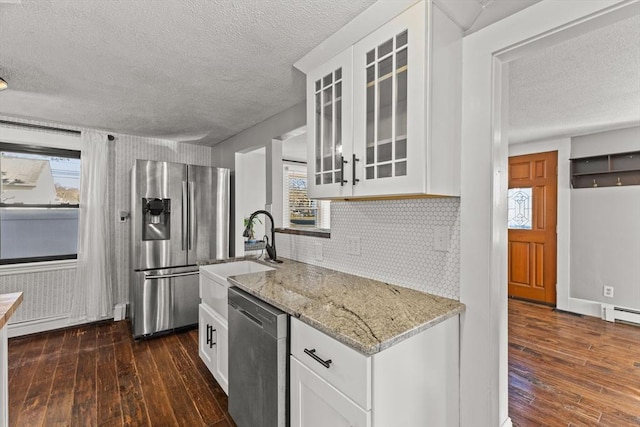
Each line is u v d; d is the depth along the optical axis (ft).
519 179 13.37
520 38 4.01
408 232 5.35
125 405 6.43
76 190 11.22
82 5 4.38
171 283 10.21
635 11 3.36
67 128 10.59
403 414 3.62
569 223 11.91
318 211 18.51
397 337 3.42
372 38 4.60
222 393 6.87
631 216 10.68
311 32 5.14
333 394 3.60
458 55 4.50
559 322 10.72
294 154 15.98
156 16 4.67
